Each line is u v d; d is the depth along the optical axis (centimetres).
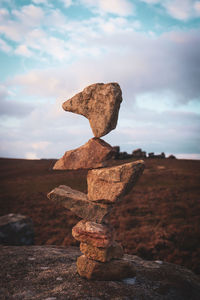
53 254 520
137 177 349
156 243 997
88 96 377
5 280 374
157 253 914
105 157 362
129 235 1130
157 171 3453
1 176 3781
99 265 370
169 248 964
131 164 334
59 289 337
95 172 364
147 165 4141
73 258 496
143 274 411
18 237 913
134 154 5753
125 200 1939
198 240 1045
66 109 402
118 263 380
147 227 1256
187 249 960
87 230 368
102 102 364
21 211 1756
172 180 2786
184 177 2936
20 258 484
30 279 378
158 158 5531
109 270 371
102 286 348
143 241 1050
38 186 2802
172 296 335
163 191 2220
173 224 1285
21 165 5125
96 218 369
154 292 341
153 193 2152
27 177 3544
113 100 352
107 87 358
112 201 341
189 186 2428
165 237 1080
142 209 1647
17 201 2088
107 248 367
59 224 1419
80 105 385
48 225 1412
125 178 336
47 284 356
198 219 1380
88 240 369
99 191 356
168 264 493
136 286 356
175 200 1872
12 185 2922
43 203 1977
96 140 377
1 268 426
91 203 368
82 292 325
